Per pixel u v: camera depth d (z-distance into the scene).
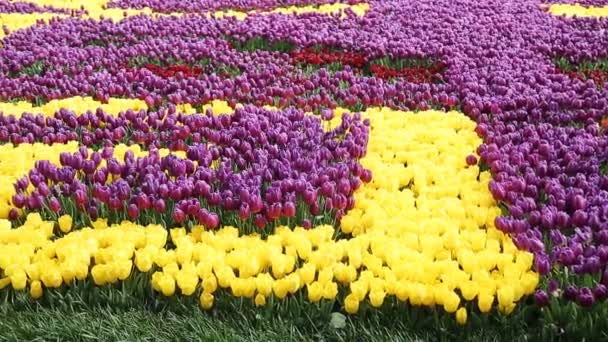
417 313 4.98
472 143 7.75
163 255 5.30
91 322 4.84
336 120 8.38
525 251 5.39
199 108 9.16
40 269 5.19
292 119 8.14
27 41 12.04
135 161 6.86
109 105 8.90
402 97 9.11
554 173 6.68
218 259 5.22
